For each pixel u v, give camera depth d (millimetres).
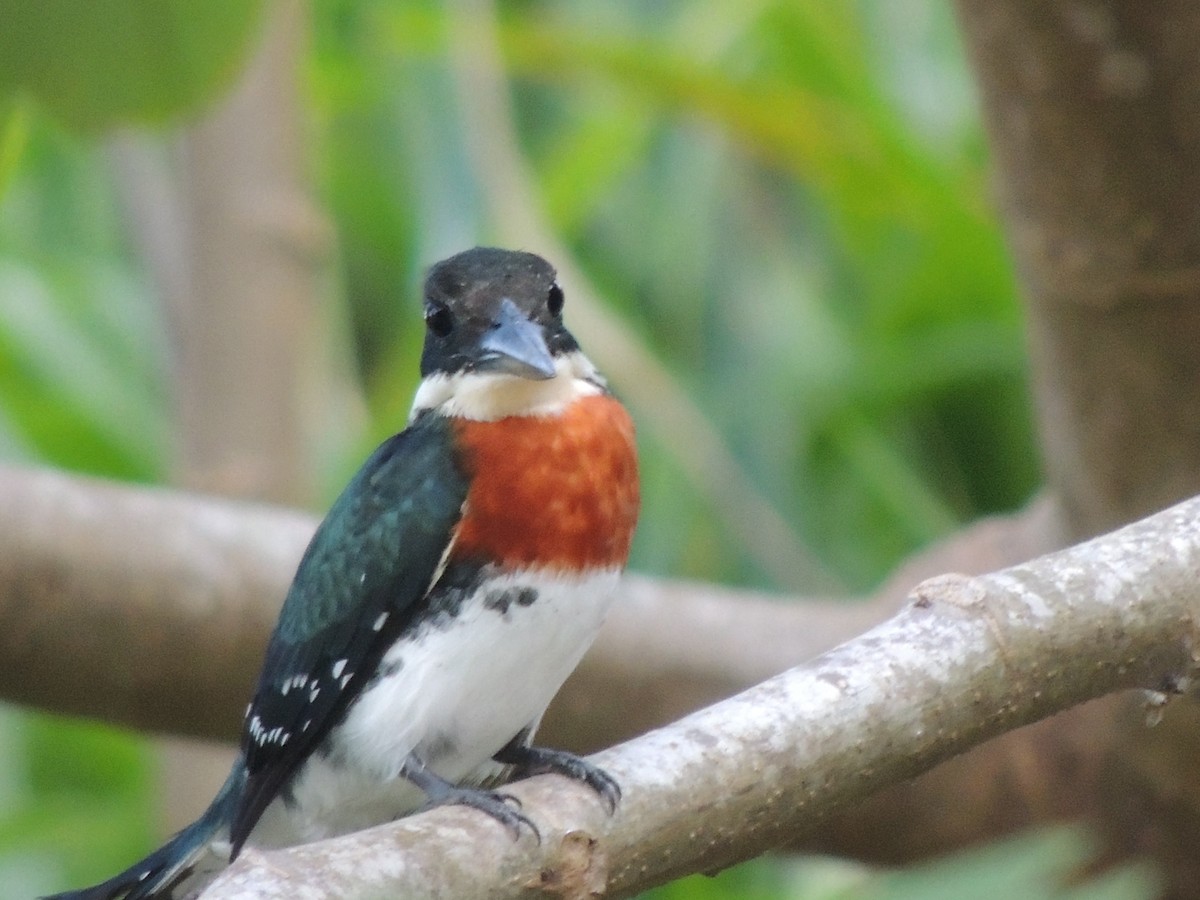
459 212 10234
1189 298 7238
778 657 8562
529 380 6711
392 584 6664
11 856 10391
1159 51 6805
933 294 11180
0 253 11406
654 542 10859
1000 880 7965
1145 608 5359
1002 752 8617
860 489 11250
